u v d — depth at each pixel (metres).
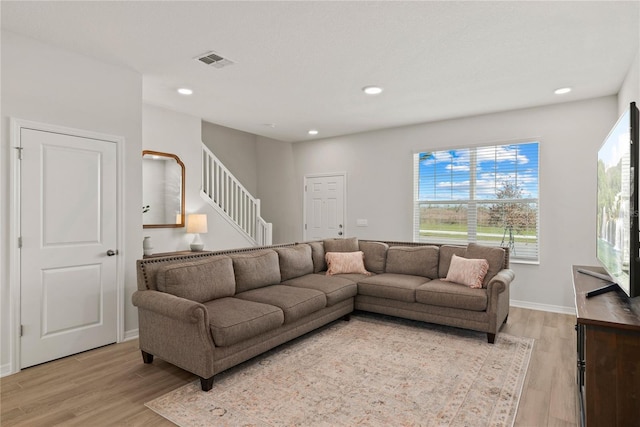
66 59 2.98
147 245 4.36
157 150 4.62
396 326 3.77
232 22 2.52
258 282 3.56
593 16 2.40
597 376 1.64
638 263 1.75
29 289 2.79
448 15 2.40
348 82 3.66
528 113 4.48
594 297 2.05
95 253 3.18
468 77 3.50
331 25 2.55
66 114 2.99
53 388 2.46
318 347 3.18
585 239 4.16
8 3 2.30
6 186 2.69
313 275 4.19
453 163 5.08
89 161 3.14
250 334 2.62
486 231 4.81
